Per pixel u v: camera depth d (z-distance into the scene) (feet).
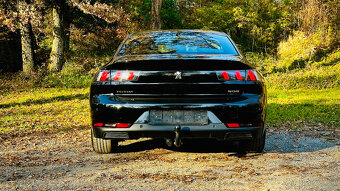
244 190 9.35
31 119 25.84
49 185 9.87
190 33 14.62
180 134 11.19
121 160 12.91
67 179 10.48
